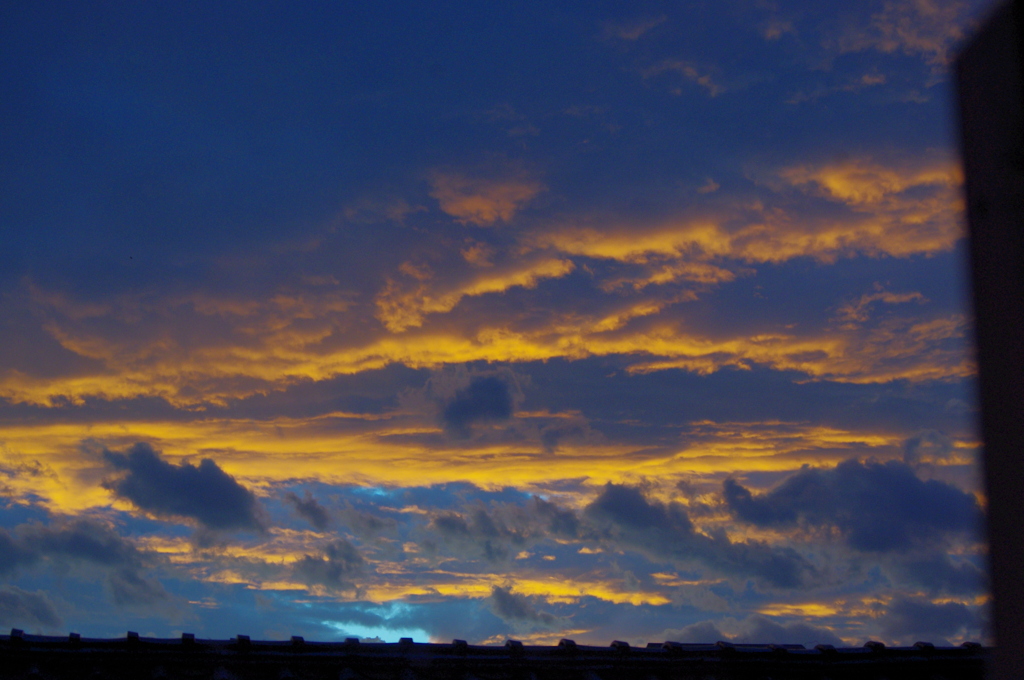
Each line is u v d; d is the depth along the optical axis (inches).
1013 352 84.9
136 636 268.1
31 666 248.8
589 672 298.2
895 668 323.6
